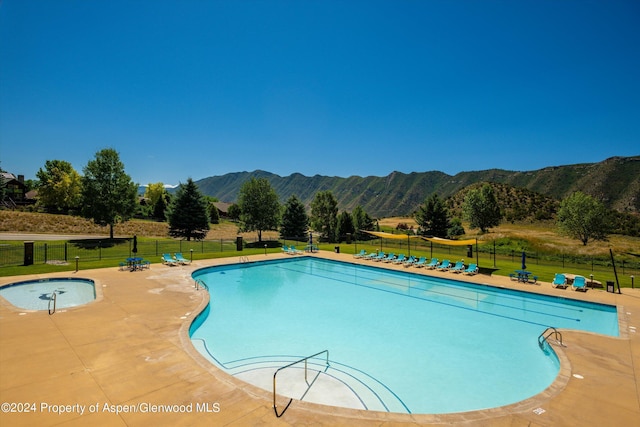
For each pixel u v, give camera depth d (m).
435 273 23.61
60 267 21.89
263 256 30.14
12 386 7.65
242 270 25.81
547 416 7.08
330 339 13.17
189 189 45.50
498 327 14.75
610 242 51.91
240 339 12.90
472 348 12.56
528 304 17.98
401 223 86.62
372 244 42.12
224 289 20.55
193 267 23.52
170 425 6.36
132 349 9.86
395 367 10.94
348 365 10.95
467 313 16.62
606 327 14.76
